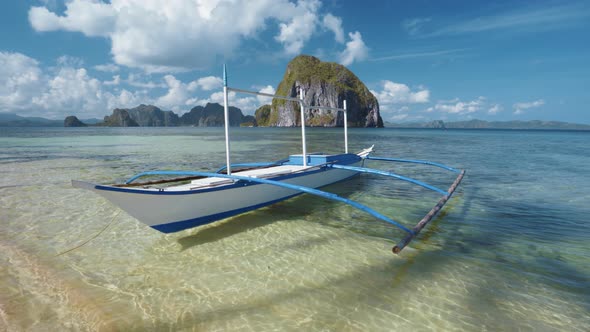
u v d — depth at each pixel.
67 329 3.44
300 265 5.04
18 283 4.41
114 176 13.15
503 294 4.17
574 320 3.62
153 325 3.53
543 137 61.75
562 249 5.64
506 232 6.53
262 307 3.87
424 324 3.54
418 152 26.08
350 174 12.28
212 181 7.20
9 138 45.41
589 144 37.75
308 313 3.75
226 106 6.75
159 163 17.48
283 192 8.48
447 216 7.66
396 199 9.49
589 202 8.98
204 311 3.79
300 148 29.31
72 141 39.16
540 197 9.62
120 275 4.70
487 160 19.92
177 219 5.98
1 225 6.91
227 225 6.99
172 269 4.90
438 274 4.73
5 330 3.40
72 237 6.27
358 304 3.93
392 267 4.96
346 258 5.30
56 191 10.23
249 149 28.36
